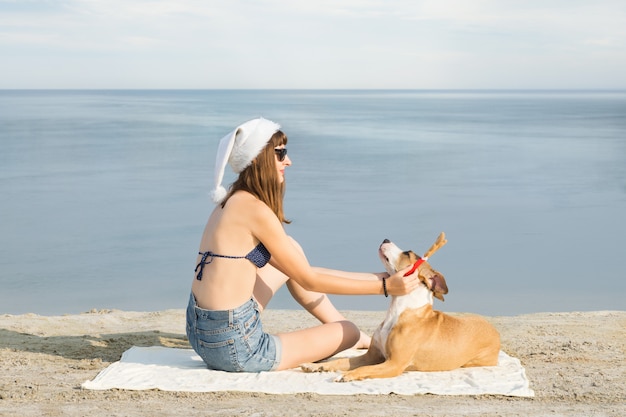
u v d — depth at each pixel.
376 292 4.96
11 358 5.62
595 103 185.75
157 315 8.09
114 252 15.99
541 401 4.55
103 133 54.12
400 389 4.63
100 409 4.21
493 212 21.39
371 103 183.12
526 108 136.38
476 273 14.12
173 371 4.99
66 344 6.20
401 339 4.94
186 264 14.93
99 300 12.09
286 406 4.27
